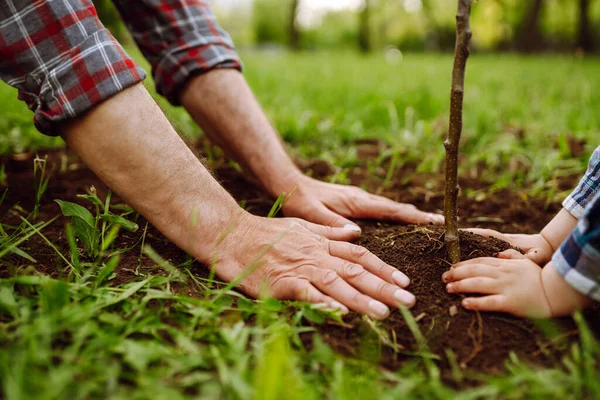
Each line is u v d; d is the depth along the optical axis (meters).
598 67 9.50
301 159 2.57
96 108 1.28
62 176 2.21
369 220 1.87
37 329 1.00
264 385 0.87
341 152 2.73
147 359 1.00
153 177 1.33
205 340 1.12
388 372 1.09
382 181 2.41
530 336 1.21
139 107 1.31
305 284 1.30
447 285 1.33
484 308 1.25
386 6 26.89
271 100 4.06
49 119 1.29
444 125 3.16
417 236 1.54
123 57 1.31
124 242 1.61
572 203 1.50
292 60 9.98
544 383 1.00
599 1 21.53
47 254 1.51
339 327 1.22
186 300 1.22
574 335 1.20
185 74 2.00
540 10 18.61
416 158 2.72
